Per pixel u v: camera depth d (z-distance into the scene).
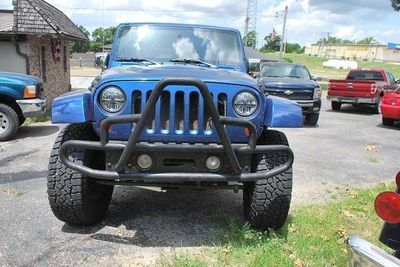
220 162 3.87
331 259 4.02
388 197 2.62
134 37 5.62
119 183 4.26
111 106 3.98
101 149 3.81
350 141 10.76
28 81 9.86
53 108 4.11
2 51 14.48
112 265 3.83
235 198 5.68
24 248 4.09
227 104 3.99
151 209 5.20
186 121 3.87
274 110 4.18
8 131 9.42
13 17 15.06
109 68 5.09
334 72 65.38
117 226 4.66
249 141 3.83
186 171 3.88
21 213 4.96
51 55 17.42
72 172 4.20
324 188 6.40
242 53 5.67
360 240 2.53
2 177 6.47
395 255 2.77
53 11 19.92
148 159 3.83
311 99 13.11
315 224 4.82
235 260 3.92
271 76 14.61
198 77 4.04
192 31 5.70
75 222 4.48
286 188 4.27
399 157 9.03
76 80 31.86
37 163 7.38
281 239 4.35
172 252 4.09
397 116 13.17
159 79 3.92
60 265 3.81
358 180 7.01
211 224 4.77
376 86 17.02
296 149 9.33
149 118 3.69
